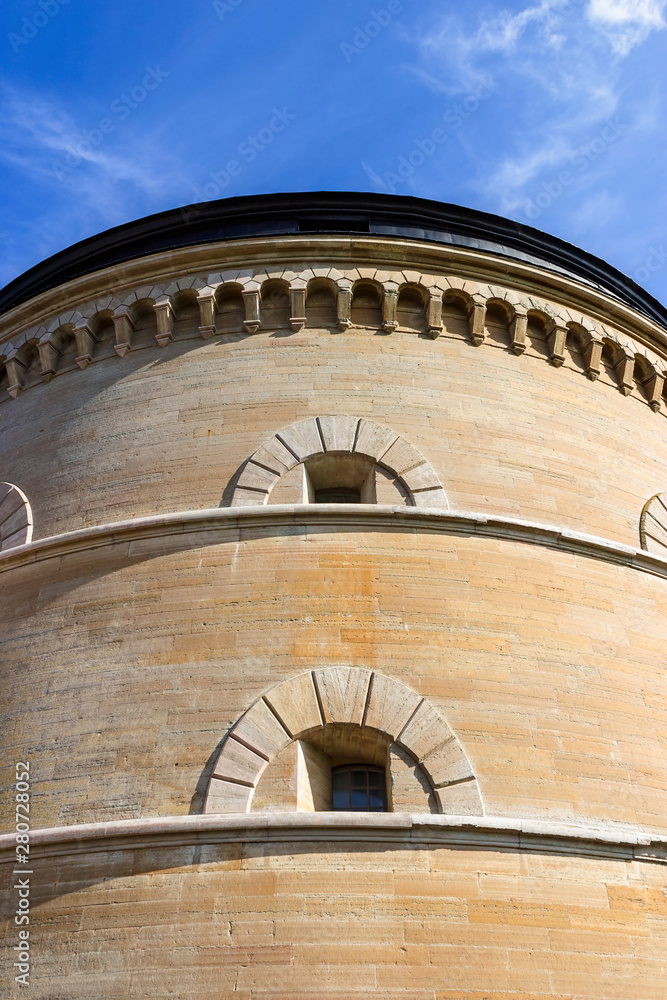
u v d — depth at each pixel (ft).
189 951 36.24
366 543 47.93
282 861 38.04
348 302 57.47
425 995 35.27
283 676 43.52
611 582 50.93
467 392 55.88
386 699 42.75
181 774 41.22
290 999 34.94
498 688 44.11
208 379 55.83
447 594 46.65
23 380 62.85
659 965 38.19
